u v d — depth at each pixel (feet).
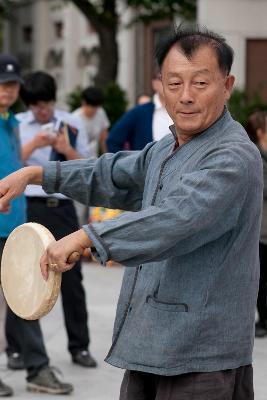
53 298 11.88
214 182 11.58
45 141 24.47
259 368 25.71
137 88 87.66
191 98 12.03
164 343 12.06
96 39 94.99
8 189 13.64
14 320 23.75
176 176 12.36
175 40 12.25
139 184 13.69
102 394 23.22
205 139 12.31
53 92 25.63
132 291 12.62
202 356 12.02
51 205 25.04
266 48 60.95
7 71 22.39
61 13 101.91
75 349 25.79
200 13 60.44
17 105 63.87
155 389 12.89
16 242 12.75
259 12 60.59
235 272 12.13
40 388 23.08
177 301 12.09
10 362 25.14
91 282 38.45
